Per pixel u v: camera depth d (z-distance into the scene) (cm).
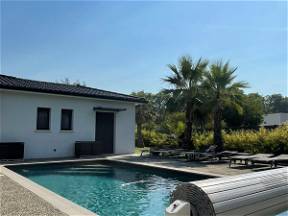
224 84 1870
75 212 538
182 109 2022
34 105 1686
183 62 1991
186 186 359
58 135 1764
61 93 1717
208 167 1286
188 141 1992
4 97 1592
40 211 546
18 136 1627
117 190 979
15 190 735
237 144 1894
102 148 1933
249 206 379
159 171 1253
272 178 445
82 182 1125
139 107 3550
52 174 1297
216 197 341
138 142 2809
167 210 340
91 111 1898
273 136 1712
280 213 462
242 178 409
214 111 1869
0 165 1290
